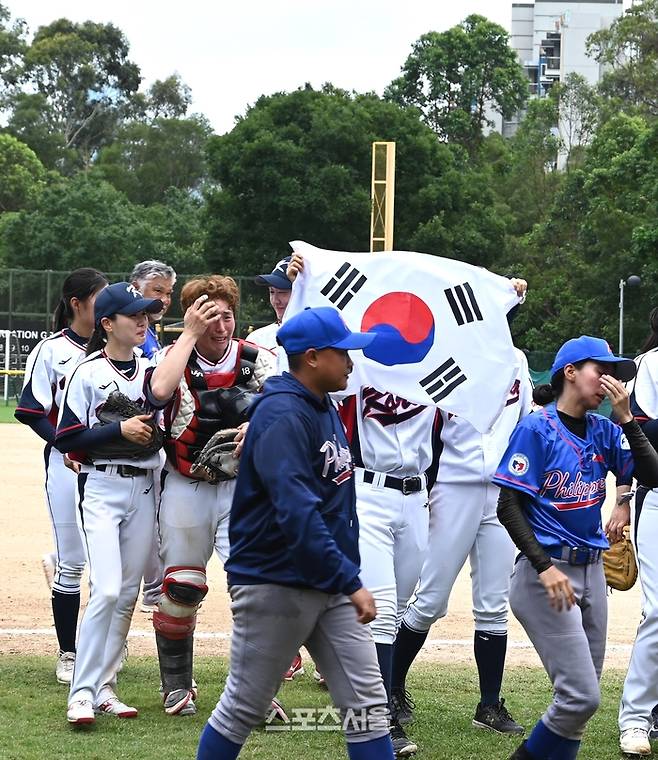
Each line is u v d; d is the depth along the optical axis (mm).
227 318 8336
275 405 5926
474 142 109812
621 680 10234
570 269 73938
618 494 8539
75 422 8289
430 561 8586
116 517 8391
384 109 69875
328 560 5691
